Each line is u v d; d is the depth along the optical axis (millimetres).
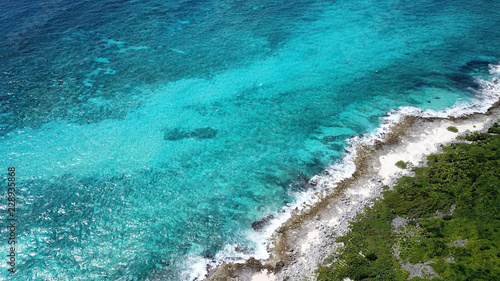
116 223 40281
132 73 64062
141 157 48500
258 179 45219
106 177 45625
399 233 36719
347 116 54688
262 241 37812
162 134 52219
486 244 34531
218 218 40625
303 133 52062
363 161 46406
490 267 32469
